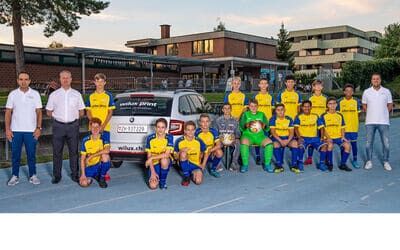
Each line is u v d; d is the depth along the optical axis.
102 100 7.73
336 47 84.12
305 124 8.91
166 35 52.16
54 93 7.64
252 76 48.97
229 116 8.80
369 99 9.04
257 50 50.34
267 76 48.41
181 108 8.15
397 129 18.39
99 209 6.09
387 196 6.85
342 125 8.91
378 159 10.52
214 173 8.28
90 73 35.22
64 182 7.77
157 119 7.80
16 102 7.47
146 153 7.63
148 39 51.28
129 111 8.09
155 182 7.27
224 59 40.84
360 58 81.31
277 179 8.09
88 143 7.34
